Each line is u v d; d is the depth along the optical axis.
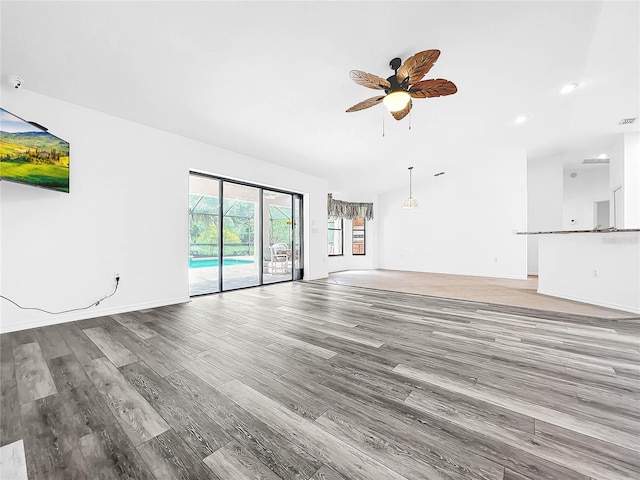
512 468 1.08
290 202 6.56
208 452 1.18
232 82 2.92
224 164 4.67
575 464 1.10
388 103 2.56
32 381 1.75
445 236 7.91
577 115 4.29
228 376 1.84
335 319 3.20
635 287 3.42
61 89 2.84
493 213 7.00
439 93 2.69
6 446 1.20
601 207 7.85
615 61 2.92
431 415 1.42
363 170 6.56
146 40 2.29
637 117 4.40
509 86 3.35
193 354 2.19
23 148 2.53
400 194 8.94
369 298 4.41
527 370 1.92
